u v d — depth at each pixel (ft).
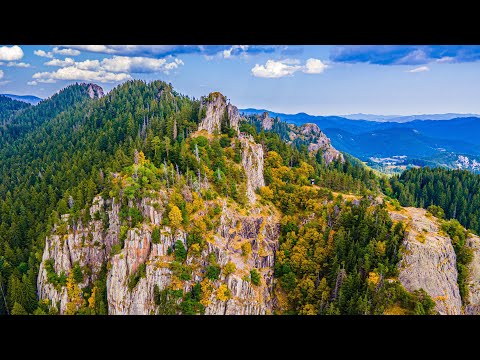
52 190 650.43
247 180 529.45
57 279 443.32
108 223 457.27
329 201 540.52
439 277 438.40
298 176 611.88
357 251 447.83
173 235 424.05
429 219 506.89
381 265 425.28
